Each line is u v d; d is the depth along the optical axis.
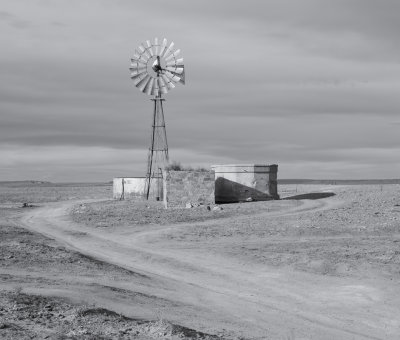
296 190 93.62
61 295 19.06
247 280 27.08
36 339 13.13
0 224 51.34
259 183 71.12
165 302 20.73
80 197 109.81
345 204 63.12
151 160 79.31
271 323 18.98
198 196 65.75
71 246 38.56
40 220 56.88
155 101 77.94
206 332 16.34
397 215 50.91
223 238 41.28
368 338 17.75
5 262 28.42
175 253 35.12
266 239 40.38
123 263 32.16
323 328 18.72
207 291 24.44
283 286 25.67
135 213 59.50
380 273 27.42
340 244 36.47
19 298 17.50
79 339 13.39
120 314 16.94
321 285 25.73
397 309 21.55
